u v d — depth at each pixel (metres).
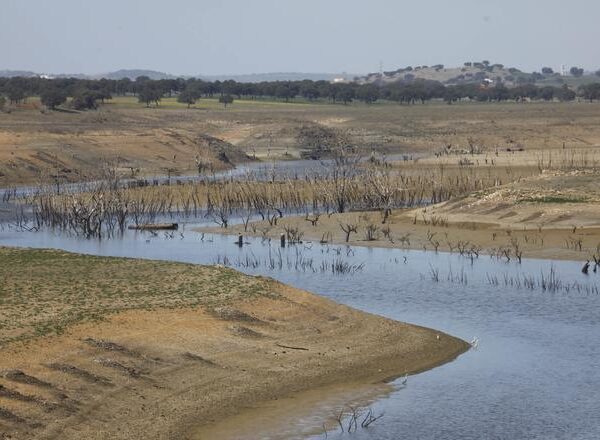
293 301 55.25
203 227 102.00
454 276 73.38
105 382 42.22
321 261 80.69
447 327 57.62
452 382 47.12
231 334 49.72
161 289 54.81
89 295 52.81
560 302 64.31
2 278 56.16
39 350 43.53
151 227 101.06
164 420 40.12
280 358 48.06
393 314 60.91
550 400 44.78
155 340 47.34
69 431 37.69
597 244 83.56
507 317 60.22
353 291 68.38
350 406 43.50
